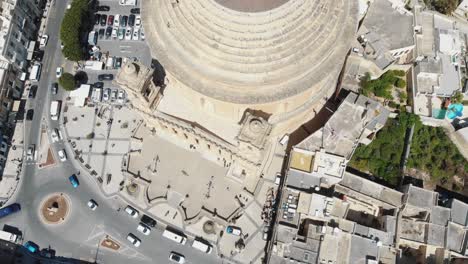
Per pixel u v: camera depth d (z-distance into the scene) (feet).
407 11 388.98
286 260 315.78
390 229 329.11
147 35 300.40
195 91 285.23
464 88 380.37
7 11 373.20
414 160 367.04
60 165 372.38
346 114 343.46
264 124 273.75
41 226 355.36
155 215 357.82
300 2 246.27
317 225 324.80
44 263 345.92
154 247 351.46
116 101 390.83
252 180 355.15
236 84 271.90
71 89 384.27
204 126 315.58
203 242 349.00
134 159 361.30
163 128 348.38
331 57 298.15
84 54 401.90
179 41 271.90
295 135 367.86
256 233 351.87
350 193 339.77
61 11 424.05
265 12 241.55
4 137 372.79
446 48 383.65
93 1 426.92
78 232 354.74
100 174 369.71
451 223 329.11
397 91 385.91
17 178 368.07
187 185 354.95
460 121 374.43
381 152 364.79
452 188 362.94
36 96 392.47
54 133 379.14
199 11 250.78
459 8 411.75
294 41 259.60
